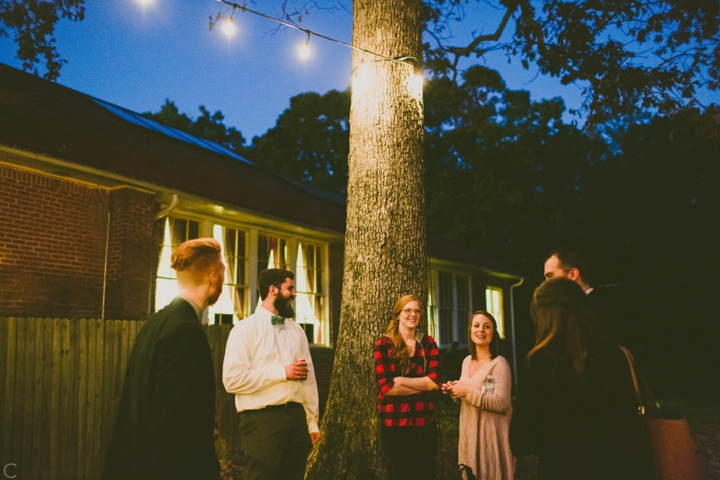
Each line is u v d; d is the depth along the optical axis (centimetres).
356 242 534
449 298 1720
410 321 421
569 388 237
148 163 884
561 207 2788
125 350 630
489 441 417
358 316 512
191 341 235
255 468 380
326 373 1166
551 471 236
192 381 230
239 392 384
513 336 2102
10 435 524
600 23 1031
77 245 778
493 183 2619
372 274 517
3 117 741
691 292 2325
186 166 1003
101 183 807
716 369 2161
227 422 730
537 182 2873
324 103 2938
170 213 900
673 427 235
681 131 1023
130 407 238
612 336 278
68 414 571
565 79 1073
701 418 1136
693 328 2294
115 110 1239
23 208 729
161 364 230
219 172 1106
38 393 550
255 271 1038
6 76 1009
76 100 1139
